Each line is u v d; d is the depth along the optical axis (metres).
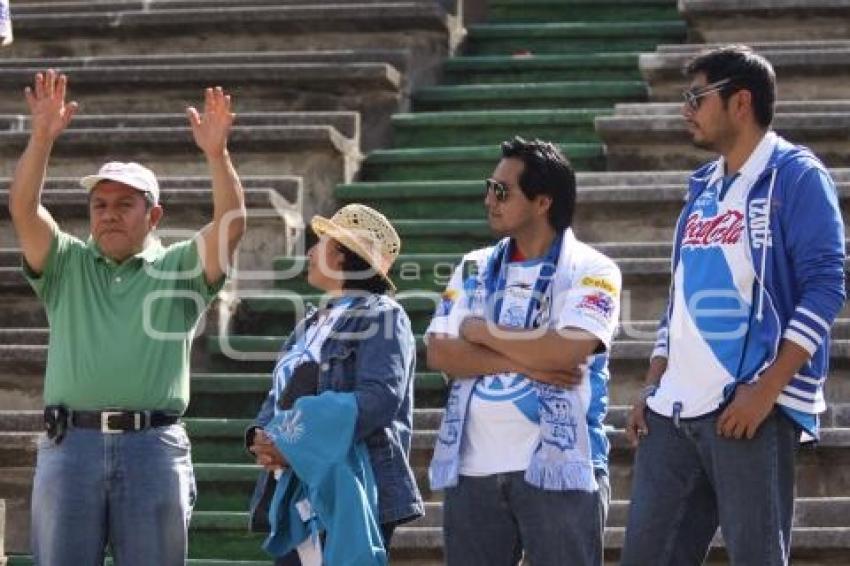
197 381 22.03
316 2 29.64
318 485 16.16
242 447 21.25
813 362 15.97
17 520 20.86
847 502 19.17
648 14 31.19
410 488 16.59
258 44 29.20
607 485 16.66
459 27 30.09
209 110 17.38
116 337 17.03
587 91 27.97
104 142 25.64
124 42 29.56
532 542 16.19
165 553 16.98
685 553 16.30
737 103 16.27
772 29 28.20
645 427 16.39
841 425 20.09
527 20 31.64
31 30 29.64
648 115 25.61
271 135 25.45
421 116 27.23
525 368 16.25
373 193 25.52
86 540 16.89
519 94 28.17
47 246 17.27
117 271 17.31
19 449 20.83
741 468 15.77
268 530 17.03
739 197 16.19
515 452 16.22
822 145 24.64
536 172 16.59
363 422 16.28
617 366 21.23
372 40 28.97
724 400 15.89
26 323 23.31
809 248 15.82
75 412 17.02
